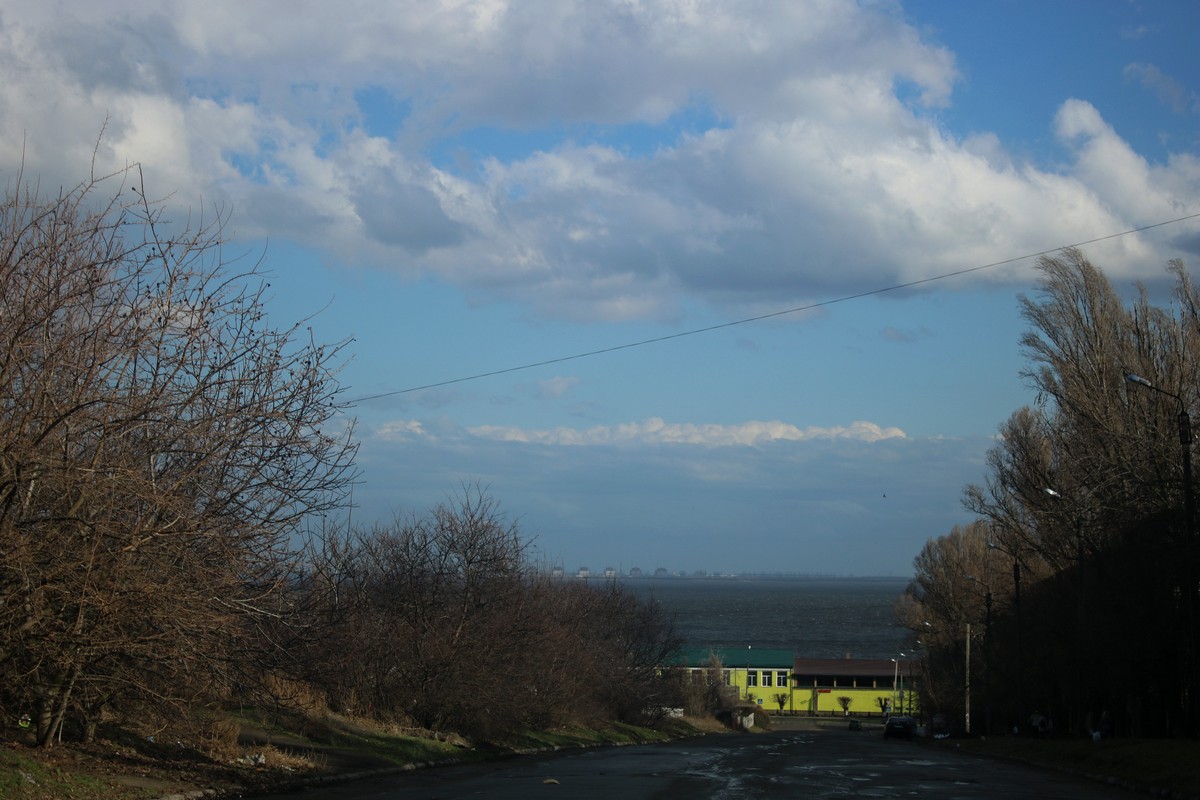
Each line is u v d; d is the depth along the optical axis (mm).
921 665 80500
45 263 13891
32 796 12812
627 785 19484
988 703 54906
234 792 16203
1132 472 32781
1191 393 33438
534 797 16938
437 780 20422
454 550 32844
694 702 80625
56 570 13570
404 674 30375
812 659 129375
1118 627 32562
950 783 21234
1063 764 27609
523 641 33500
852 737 61438
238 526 15672
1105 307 35938
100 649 14328
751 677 120438
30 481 13648
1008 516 45719
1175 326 34688
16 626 13992
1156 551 31516
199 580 14969
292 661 17781
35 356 13844
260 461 15961
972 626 62094
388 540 32281
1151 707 35188
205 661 15570
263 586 16469
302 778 18500
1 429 13047
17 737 15422
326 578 20828
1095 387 35531
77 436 14258
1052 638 41625
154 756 16969
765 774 22672
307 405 16438
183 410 15320
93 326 14320
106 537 14211
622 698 53688
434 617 31531
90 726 16391
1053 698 47969
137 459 14945
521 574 36375
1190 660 27703
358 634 27797
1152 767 21594
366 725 27234
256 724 23062
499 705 32406
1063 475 39062
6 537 13250
